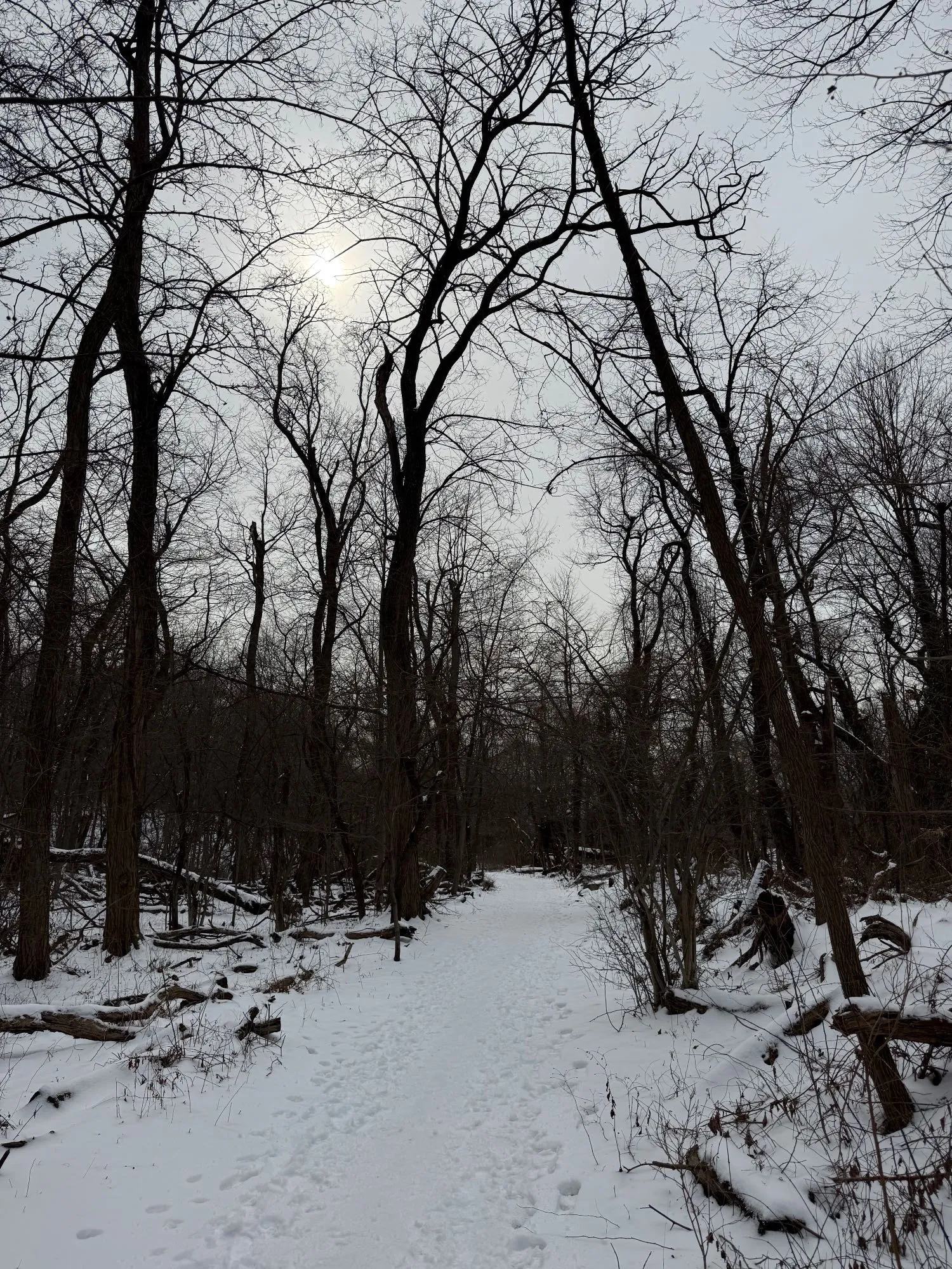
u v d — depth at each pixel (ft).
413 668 61.82
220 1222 15.56
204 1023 27.99
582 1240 14.46
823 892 18.35
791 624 28.32
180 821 62.28
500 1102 22.13
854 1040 18.85
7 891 41.83
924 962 21.50
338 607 75.72
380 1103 22.38
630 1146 18.03
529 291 46.75
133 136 28.91
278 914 55.57
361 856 69.36
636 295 24.14
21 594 28.02
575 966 41.45
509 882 121.19
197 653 65.57
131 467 37.45
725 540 21.34
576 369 31.60
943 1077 17.39
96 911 55.83
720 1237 13.65
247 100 22.56
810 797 19.01
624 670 30.66
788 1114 17.13
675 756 29.09
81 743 54.80
